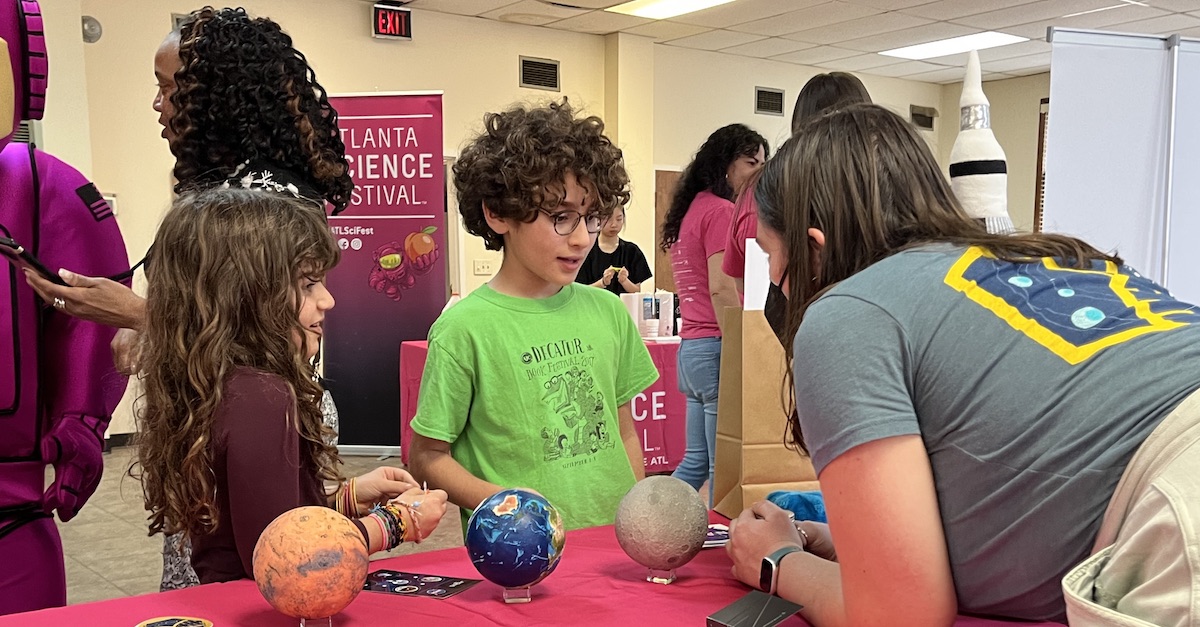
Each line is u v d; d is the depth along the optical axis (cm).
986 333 79
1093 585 68
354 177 441
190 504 98
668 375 422
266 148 131
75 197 130
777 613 87
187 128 129
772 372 126
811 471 128
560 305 152
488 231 150
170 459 99
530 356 145
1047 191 257
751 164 279
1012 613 82
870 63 883
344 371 459
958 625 83
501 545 91
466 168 146
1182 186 264
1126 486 71
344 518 88
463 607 92
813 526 107
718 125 841
